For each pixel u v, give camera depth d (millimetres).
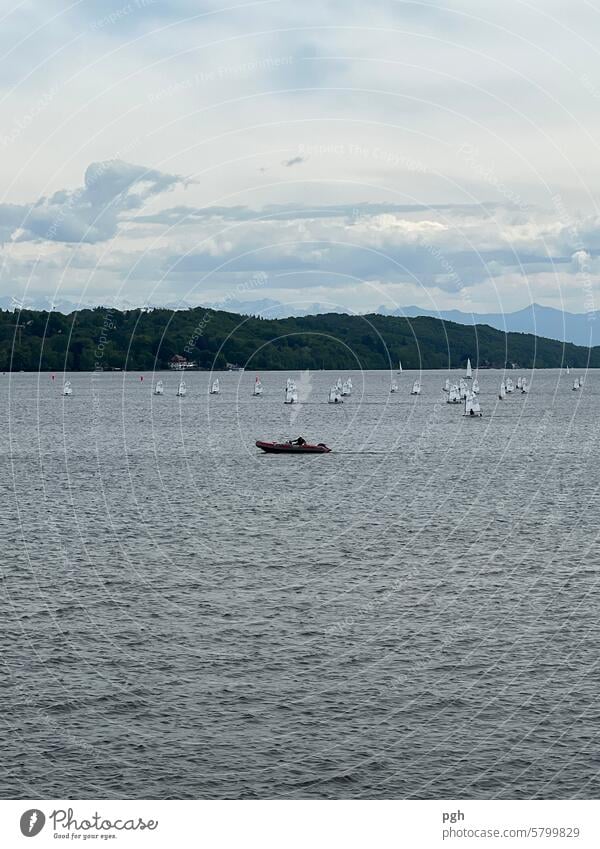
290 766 78500
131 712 87562
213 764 78750
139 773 77375
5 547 150375
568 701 89938
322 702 89812
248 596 122688
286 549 149625
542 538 158000
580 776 77250
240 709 88250
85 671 96812
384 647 103562
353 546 151875
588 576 132375
